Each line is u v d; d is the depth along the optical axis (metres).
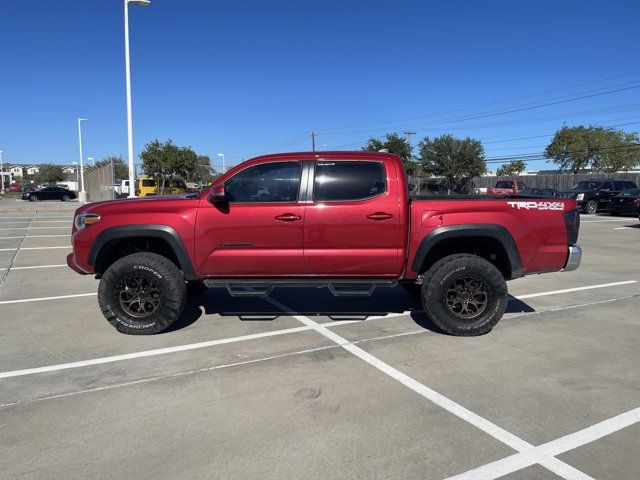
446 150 45.38
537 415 3.51
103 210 5.22
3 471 2.86
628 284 8.06
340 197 5.12
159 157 41.09
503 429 3.32
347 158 5.19
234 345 4.96
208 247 5.13
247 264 5.17
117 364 4.47
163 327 5.22
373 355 4.68
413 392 3.88
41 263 10.16
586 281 8.33
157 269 5.12
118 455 3.02
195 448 3.10
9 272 9.13
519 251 5.21
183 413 3.55
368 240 5.11
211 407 3.64
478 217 5.13
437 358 4.61
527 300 6.93
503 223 5.14
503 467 2.90
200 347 4.91
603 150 59.56
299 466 2.90
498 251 5.38
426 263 5.53
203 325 5.65
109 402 3.72
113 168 31.06
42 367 4.41
